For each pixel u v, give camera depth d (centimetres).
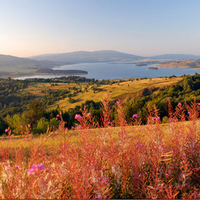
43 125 2203
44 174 286
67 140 391
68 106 12719
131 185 317
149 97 9525
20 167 312
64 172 320
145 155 377
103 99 356
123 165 344
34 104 4081
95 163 312
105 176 316
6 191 294
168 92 9225
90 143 326
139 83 16138
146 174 333
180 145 398
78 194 243
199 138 450
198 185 323
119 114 371
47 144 493
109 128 357
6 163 355
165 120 1731
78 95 15475
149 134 398
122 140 361
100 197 256
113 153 343
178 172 345
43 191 245
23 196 262
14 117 3128
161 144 359
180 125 446
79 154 374
